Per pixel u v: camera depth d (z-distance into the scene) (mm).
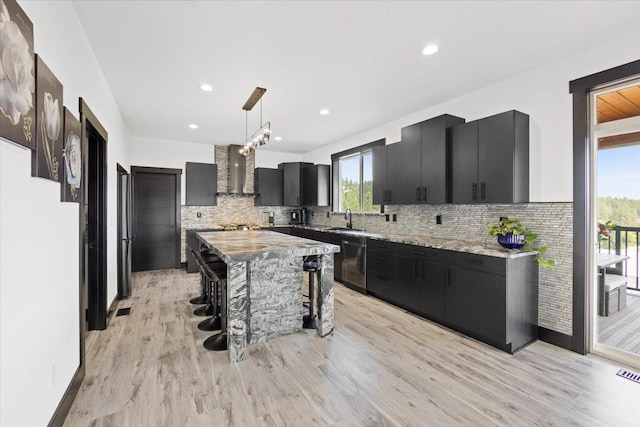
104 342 2766
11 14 1132
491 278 2699
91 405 1880
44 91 1461
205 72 3025
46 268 1540
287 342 2814
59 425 1661
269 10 2072
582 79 2598
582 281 2615
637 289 2957
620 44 2387
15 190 1224
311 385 2121
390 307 3816
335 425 1734
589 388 2100
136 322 3258
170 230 6148
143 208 5918
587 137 2604
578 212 2635
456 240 3611
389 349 2674
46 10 1590
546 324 2850
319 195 6367
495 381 2182
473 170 3166
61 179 1731
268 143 6402
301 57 2725
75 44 2104
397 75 3082
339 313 3594
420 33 2348
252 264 2830
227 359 2477
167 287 4715
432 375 2260
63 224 1799
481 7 2037
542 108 2877
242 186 6621
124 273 4137
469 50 2594
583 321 2607
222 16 2139
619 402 1949
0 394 1105
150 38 2424
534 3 1993
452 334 3002
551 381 2182
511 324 2619
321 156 6793
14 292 1214
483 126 3066
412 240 3607
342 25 2246
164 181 6098
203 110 4191
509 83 3133
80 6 2035
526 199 2957
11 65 1131
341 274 4941
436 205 3971
